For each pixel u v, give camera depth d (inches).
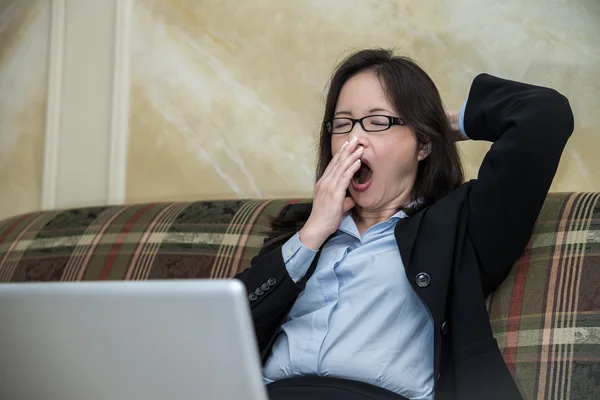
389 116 60.9
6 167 108.9
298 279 57.5
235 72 97.1
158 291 29.9
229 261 69.0
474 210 57.6
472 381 52.8
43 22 108.9
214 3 99.1
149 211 77.6
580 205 59.5
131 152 101.3
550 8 84.8
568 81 83.6
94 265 74.7
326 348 55.7
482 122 62.1
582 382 52.4
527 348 55.3
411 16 89.4
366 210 62.8
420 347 56.1
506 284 58.6
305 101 93.2
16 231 82.2
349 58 64.4
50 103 106.5
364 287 57.4
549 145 56.3
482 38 86.6
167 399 30.4
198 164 97.7
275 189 93.5
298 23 94.5
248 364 29.1
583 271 56.0
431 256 56.3
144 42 102.0
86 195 103.7
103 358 31.0
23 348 32.6
